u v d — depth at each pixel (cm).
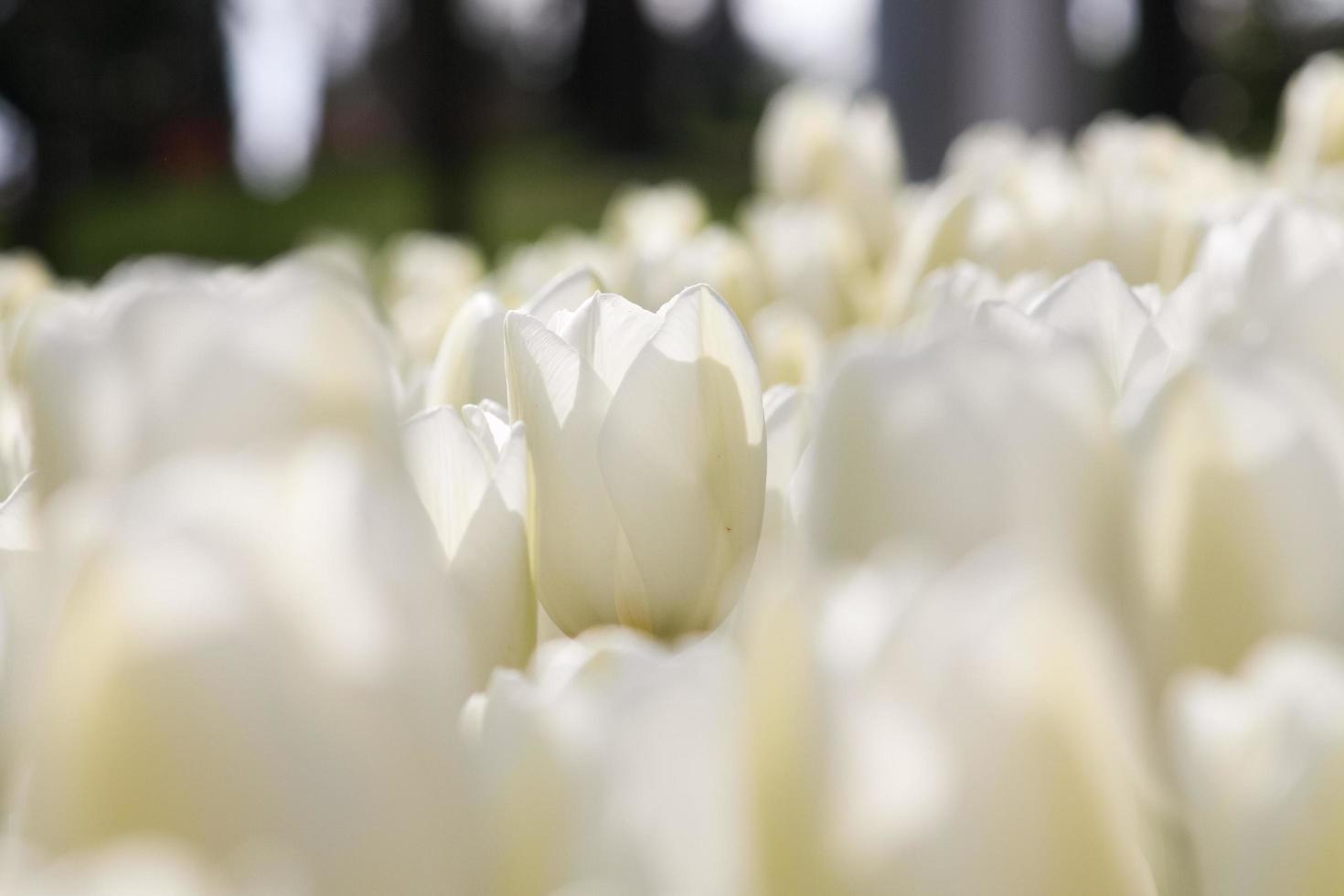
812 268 134
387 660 62
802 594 62
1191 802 67
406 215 1138
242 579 59
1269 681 67
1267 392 69
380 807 61
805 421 87
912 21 336
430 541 64
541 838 68
